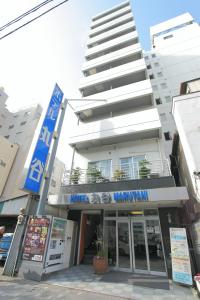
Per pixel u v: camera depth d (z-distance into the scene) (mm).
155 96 19672
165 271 6973
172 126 16812
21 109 26344
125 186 8078
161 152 9438
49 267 6453
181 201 7207
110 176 9773
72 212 9750
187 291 5133
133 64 13492
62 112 10203
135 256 7742
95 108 12570
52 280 5902
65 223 8094
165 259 6980
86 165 10836
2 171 18625
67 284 5566
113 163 10203
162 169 8695
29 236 6738
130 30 17547
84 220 9797
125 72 13297
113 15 21281
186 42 22875
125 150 10414
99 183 8633
